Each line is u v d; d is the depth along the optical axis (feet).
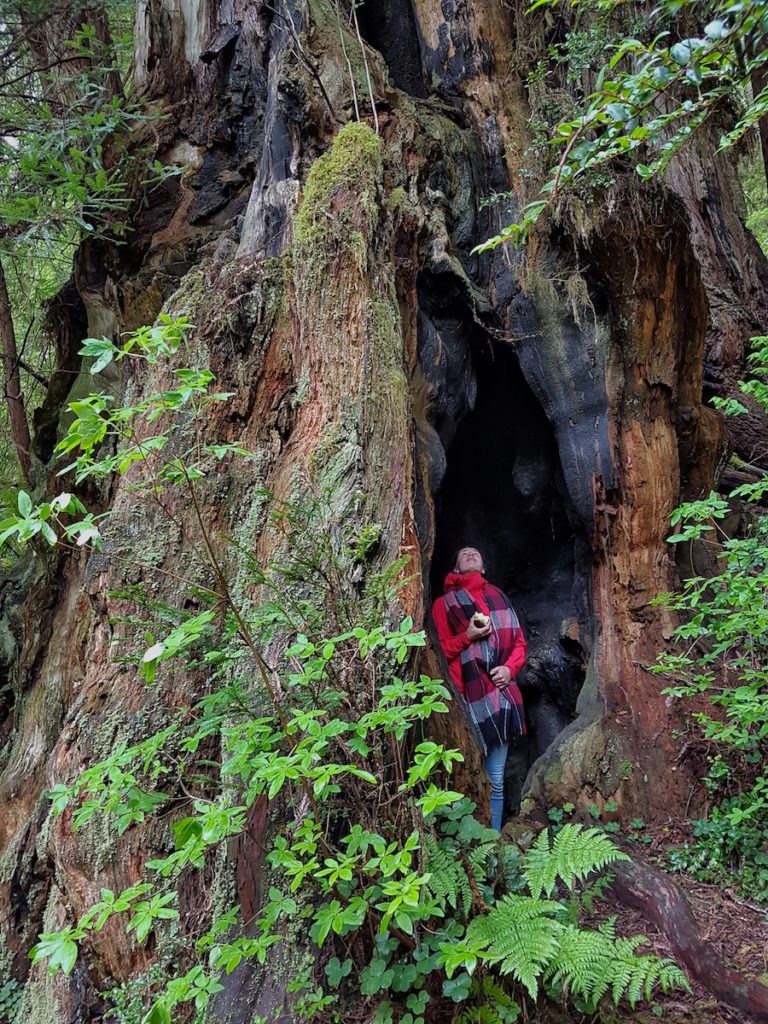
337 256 11.57
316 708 7.79
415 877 6.12
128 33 17.06
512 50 16.66
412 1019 7.11
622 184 14.40
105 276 16.19
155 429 11.47
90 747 9.88
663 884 10.08
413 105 15.52
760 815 11.27
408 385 12.14
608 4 7.61
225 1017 8.00
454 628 13.67
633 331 14.70
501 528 17.52
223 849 8.90
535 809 12.68
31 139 14.25
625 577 14.51
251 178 15.99
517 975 6.79
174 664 9.94
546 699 15.84
